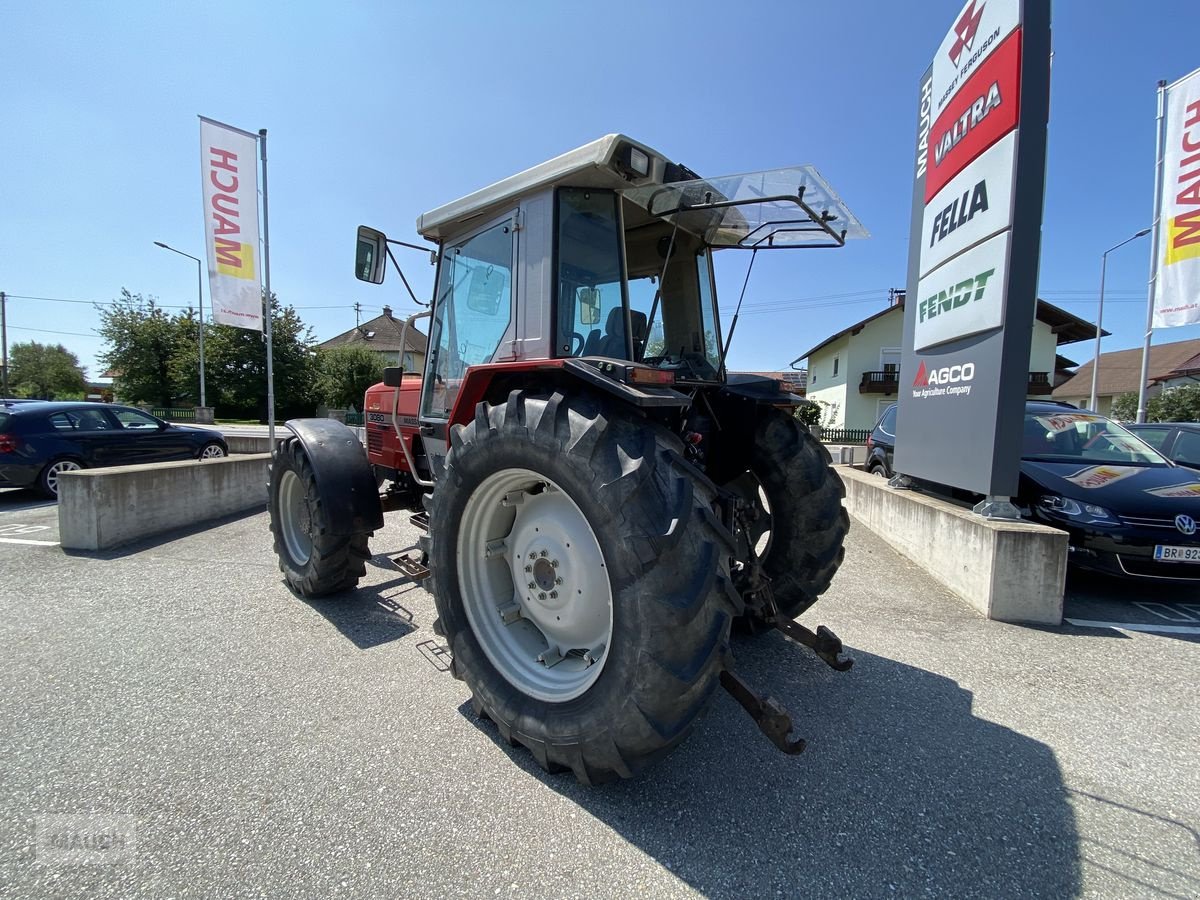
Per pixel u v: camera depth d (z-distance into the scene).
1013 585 3.61
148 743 2.13
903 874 1.57
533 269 2.55
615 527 1.73
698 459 2.79
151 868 1.53
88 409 8.41
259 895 1.45
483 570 2.36
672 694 1.64
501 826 1.72
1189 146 8.00
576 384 2.23
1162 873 1.59
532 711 2.00
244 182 9.36
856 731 2.31
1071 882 1.56
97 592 3.82
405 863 1.57
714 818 1.78
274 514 3.97
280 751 2.09
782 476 2.97
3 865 1.54
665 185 2.43
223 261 9.23
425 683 2.63
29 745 2.10
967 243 4.48
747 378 3.18
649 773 2.01
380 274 3.37
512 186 2.61
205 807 1.78
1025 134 3.96
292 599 3.72
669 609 1.65
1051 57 3.94
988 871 1.59
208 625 3.27
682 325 3.11
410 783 1.92
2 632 3.16
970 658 3.05
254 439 15.81
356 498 3.47
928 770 2.06
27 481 7.46
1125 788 1.98
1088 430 5.37
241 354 29.80
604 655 1.83
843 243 3.10
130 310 31.12
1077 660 3.04
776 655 3.04
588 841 1.67
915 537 4.98
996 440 4.06
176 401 31.72
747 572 2.60
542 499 2.25
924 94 5.39
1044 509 4.39
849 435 25.84
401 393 4.22
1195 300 8.02
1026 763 2.11
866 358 25.98
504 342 2.73
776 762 2.09
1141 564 3.95
